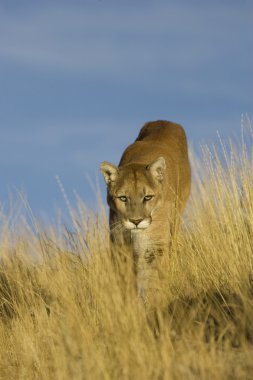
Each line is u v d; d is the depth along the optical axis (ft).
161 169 44.04
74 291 40.86
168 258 43.83
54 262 44.39
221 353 32.24
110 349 33.42
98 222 43.11
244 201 46.96
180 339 34.91
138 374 30.76
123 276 38.27
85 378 31.91
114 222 44.09
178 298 39.96
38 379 35.83
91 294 39.91
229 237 43.57
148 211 43.01
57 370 33.73
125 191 43.09
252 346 33.32
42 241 44.93
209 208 47.24
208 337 35.58
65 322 37.52
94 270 39.42
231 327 34.94
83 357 33.06
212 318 37.06
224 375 30.07
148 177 43.65
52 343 36.58
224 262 41.88
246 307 34.35
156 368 31.27
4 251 46.55
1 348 39.78
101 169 44.34
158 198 43.65
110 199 44.16
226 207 46.24
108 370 31.89
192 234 47.67
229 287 40.16
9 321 42.96
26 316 40.78
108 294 36.27
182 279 42.73
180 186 47.91
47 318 39.55
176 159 47.85
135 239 44.04
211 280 41.14
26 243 45.96
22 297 42.32
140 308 36.65
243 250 42.65
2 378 36.60
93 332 36.96
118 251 41.42
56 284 41.96
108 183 44.45
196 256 44.06
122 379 31.68
